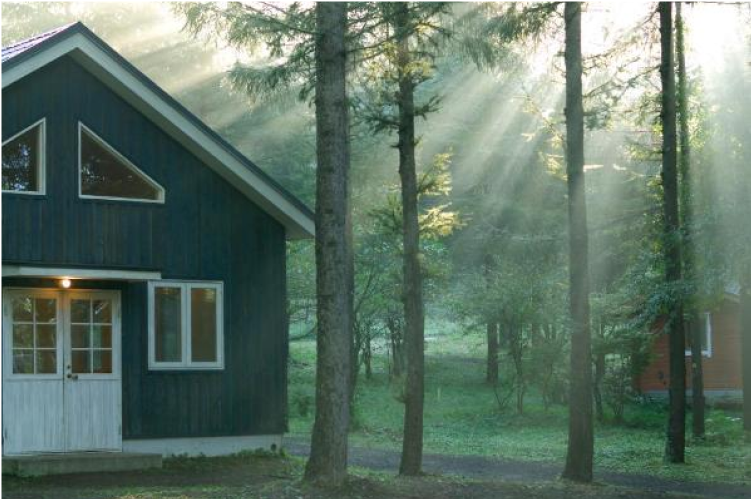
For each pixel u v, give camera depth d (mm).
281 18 15734
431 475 17609
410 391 17781
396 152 33125
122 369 18766
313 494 14539
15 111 17688
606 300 32688
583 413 17812
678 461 23344
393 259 33812
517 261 32062
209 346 19656
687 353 38469
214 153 19375
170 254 19281
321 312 15047
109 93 18766
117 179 18891
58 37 17625
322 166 15102
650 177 26734
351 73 17672
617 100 19031
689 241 22281
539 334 34750
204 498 14641
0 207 17469
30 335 18000
